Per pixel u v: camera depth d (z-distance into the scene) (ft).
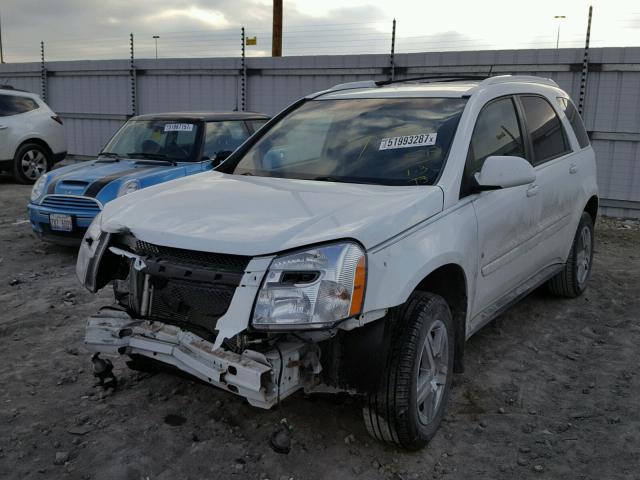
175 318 10.05
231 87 45.52
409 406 9.87
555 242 16.40
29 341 15.23
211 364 9.20
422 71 38.65
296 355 9.11
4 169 42.55
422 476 10.00
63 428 11.25
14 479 9.78
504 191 13.21
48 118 44.34
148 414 11.72
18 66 56.90
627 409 12.21
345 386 9.46
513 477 10.03
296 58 42.45
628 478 9.99
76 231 22.27
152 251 10.05
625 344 15.51
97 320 10.59
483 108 13.39
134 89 50.11
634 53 32.94
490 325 16.74
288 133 14.42
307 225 9.50
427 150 12.27
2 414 11.71
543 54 35.01
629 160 33.99
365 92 14.98
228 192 11.64
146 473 9.97
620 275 21.94
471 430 11.44
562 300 18.86
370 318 9.23
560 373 13.89
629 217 34.37
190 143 25.34
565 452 10.73
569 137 17.72
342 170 12.59
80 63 52.85
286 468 10.11
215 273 9.26
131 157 25.70
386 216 9.89
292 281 8.87
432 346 10.71
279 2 53.36
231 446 10.69
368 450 10.62
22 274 21.11
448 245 10.77
